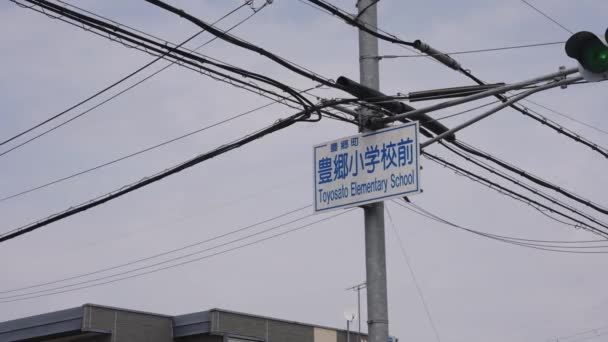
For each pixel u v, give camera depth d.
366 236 12.46
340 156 12.73
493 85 11.96
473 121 11.82
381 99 12.47
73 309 28.53
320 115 13.01
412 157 11.90
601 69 9.07
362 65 13.06
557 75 11.02
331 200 12.69
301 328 32.69
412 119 12.88
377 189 12.19
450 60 12.78
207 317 29.48
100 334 28.66
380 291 12.24
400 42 12.60
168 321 30.28
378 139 12.35
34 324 29.55
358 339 34.19
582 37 9.05
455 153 14.70
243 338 30.20
